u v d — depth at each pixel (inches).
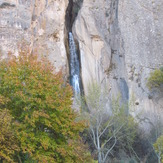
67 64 2037.4
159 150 1448.1
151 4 1989.4
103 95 1835.6
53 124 945.5
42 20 1968.5
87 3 2165.4
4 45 1781.5
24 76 990.4
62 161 933.2
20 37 1831.9
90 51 2105.1
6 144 861.2
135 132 1768.0
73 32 2177.7
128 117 1707.7
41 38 1947.6
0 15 1817.2
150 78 1856.5
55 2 2026.3
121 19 2037.4
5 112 885.2
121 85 2010.3
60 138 971.9
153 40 1945.1
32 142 909.8
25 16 1879.9
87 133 1718.8
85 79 2065.7
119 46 2065.7
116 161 1640.0
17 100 956.6
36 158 881.5
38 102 927.7
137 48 1969.7
